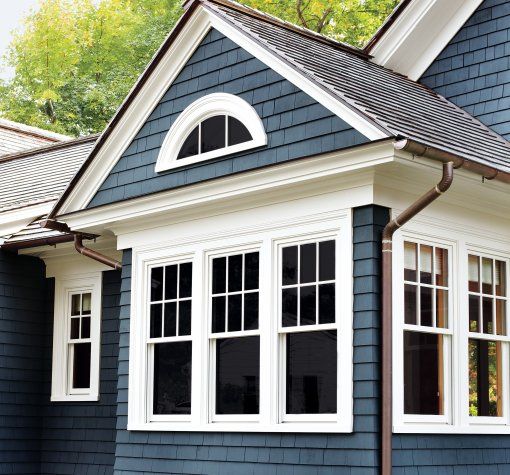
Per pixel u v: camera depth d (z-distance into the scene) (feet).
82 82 102.12
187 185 32.24
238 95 32.63
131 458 34.68
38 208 44.34
